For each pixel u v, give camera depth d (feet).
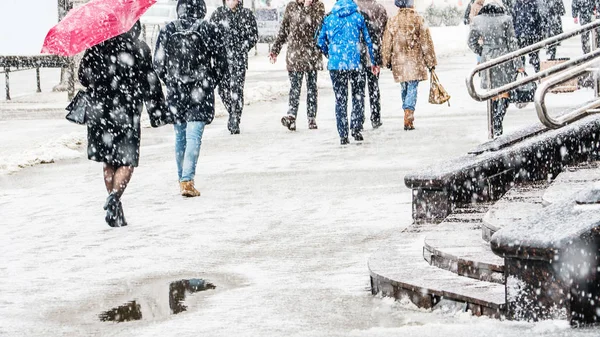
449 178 39.52
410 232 37.76
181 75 50.98
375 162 59.77
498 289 28.22
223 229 43.04
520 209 35.65
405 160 59.77
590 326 25.66
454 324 26.20
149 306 31.04
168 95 51.47
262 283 33.37
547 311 25.96
